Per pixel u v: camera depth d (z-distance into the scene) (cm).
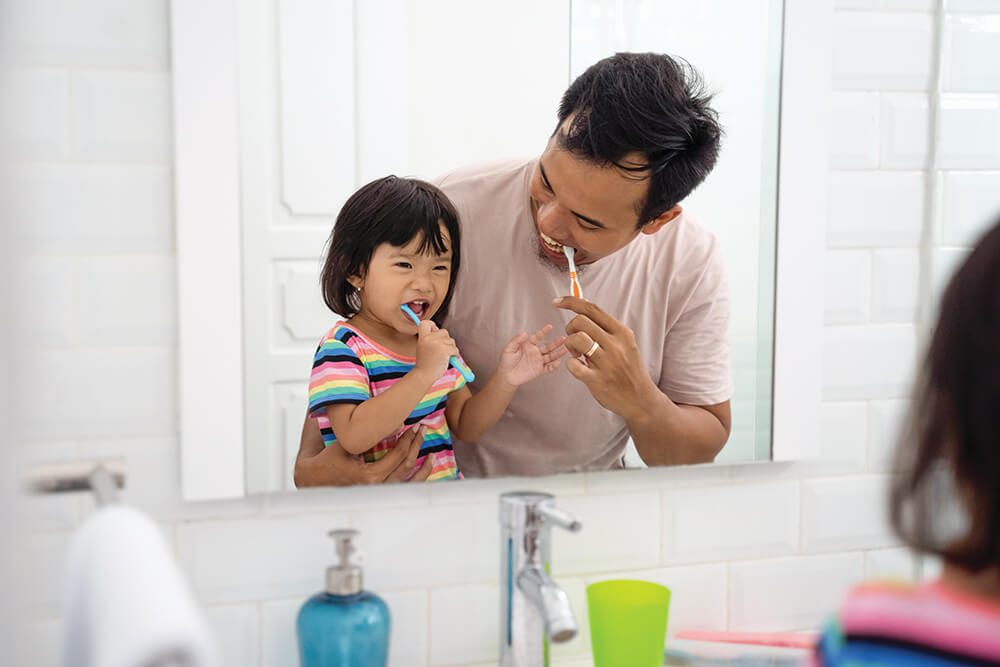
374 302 94
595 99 96
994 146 115
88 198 88
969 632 65
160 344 91
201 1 87
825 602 114
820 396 109
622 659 99
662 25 98
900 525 78
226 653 95
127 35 88
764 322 106
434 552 100
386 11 92
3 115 52
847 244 111
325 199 92
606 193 97
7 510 45
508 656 92
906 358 115
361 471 96
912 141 112
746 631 112
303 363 93
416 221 94
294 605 97
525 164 96
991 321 69
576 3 96
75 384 89
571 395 101
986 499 70
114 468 89
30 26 85
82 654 64
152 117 89
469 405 99
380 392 96
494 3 94
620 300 101
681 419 105
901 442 79
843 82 109
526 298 98
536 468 102
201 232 89
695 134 100
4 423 46
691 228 102
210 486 92
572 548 105
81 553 65
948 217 114
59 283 88
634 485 106
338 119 91
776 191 104
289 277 92
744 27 101
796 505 112
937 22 112
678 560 108
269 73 90
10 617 45
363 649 89
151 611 53
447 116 94
